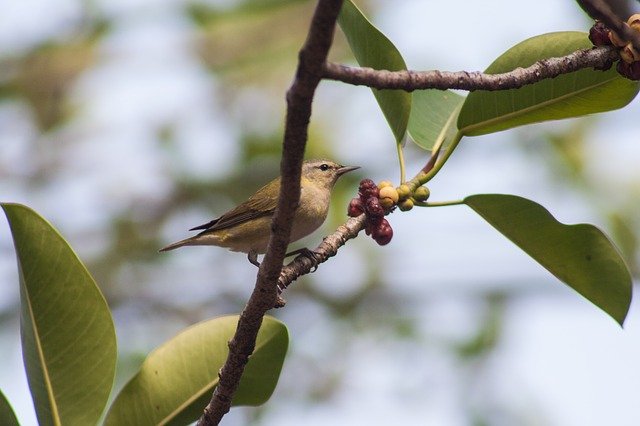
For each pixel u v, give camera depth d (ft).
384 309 53.42
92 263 56.44
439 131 22.99
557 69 17.48
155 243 57.47
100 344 17.87
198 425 17.72
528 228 19.29
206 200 57.98
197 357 18.86
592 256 19.06
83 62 59.06
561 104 19.47
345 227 19.26
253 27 59.11
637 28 17.47
